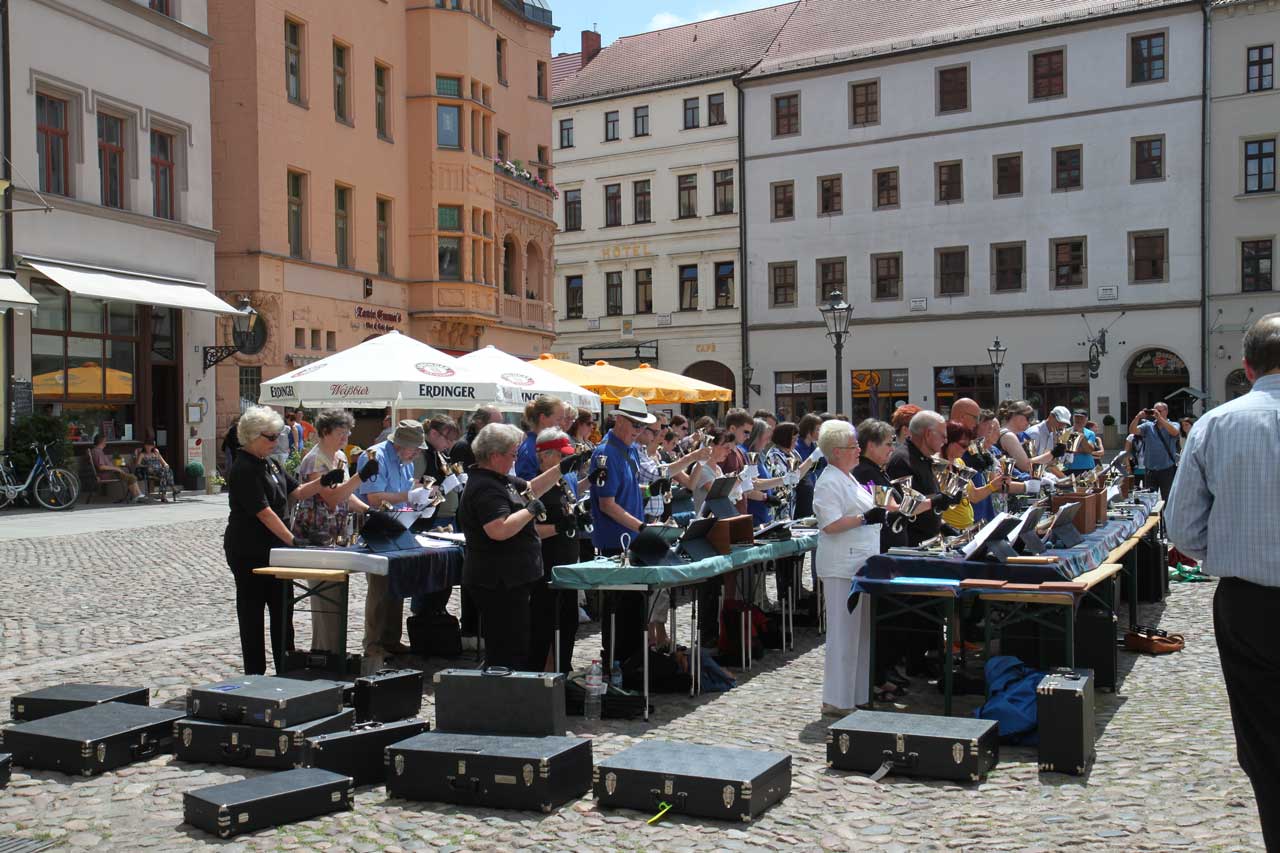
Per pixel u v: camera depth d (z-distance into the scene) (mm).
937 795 5816
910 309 46906
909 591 7312
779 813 5551
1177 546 4242
